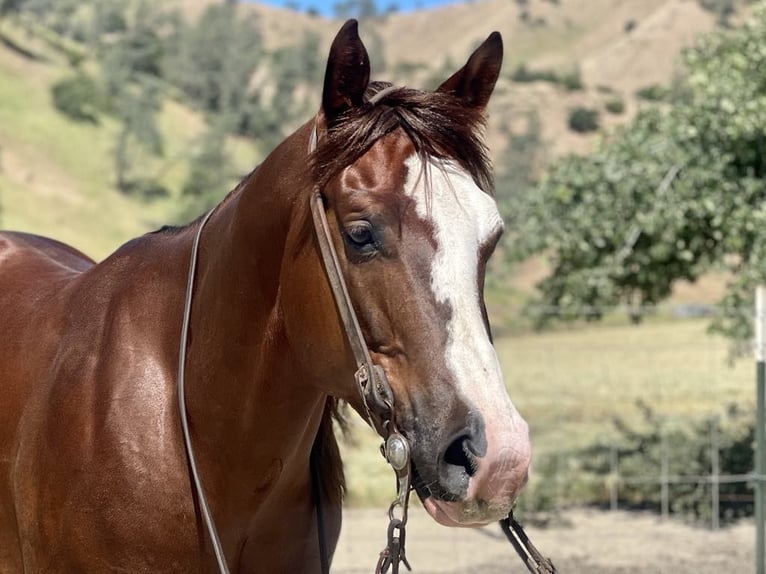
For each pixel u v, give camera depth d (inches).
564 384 511.5
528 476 66.7
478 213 72.0
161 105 2568.9
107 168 1882.4
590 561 248.2
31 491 92.4
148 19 3494.1
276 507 90.7
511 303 1035.3
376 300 71.7
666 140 286.7
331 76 75.4
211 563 87.6
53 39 2603.3
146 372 90.0
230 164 2308.1
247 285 84.3
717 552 257.0
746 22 299.6
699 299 1049.5
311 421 90.8
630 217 288.0
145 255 98.5
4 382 100.5
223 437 86.7
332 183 74.0
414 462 69.7
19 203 1446.9
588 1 5477.4
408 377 70.1
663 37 4170.8
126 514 85.5
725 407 399.2
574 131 3056.1
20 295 110.7
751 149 273.3
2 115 1877.5
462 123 74.9
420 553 255.1
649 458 319.0
